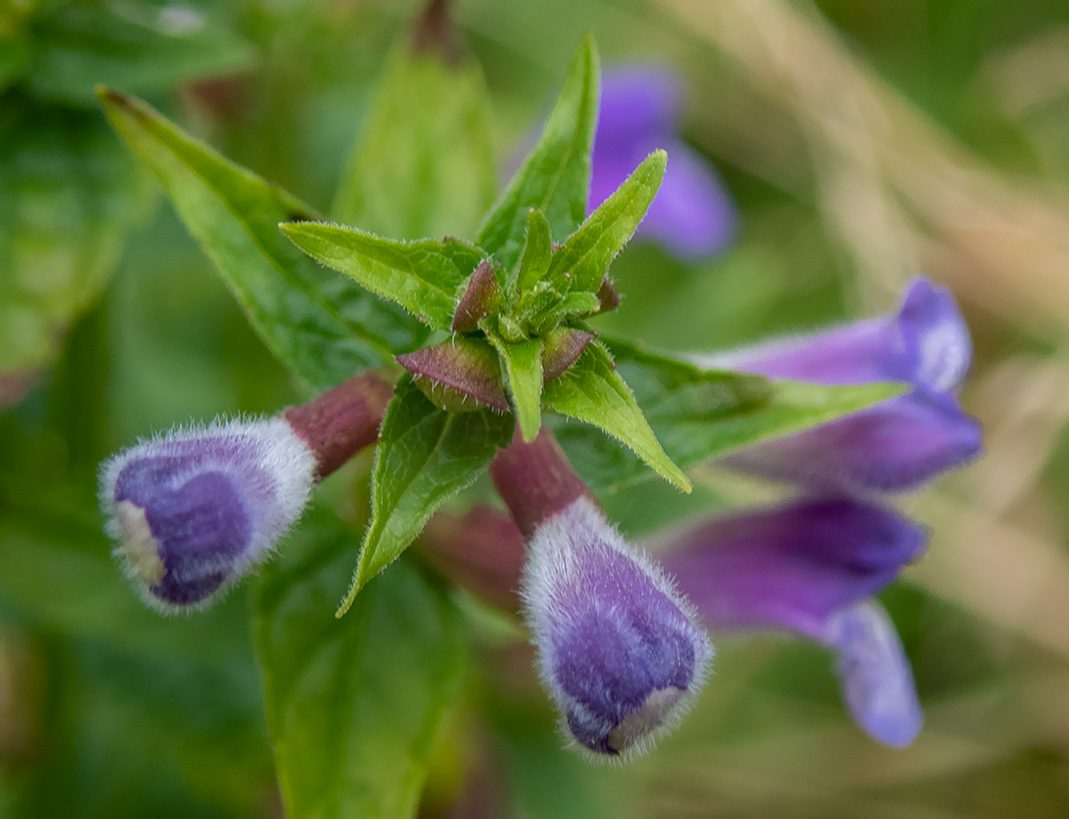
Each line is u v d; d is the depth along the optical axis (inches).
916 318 5.9
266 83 6.9
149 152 5.6
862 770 9.0
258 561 5.4
